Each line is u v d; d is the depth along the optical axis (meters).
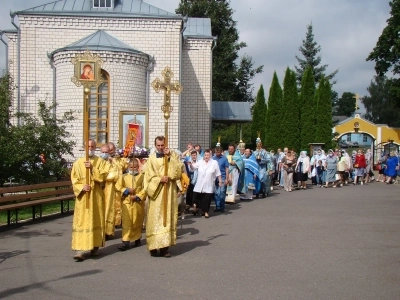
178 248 8.88
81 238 7.95
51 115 16.50
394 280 6.69
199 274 7.01
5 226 11.13
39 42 21.97
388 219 12.42
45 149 15.52
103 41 21.05
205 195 12.80
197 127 26.88
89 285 6.45
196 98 26.89
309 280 6.68
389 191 21.22
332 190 21.94
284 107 36.22
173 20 22.38
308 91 36.28
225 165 14.22
